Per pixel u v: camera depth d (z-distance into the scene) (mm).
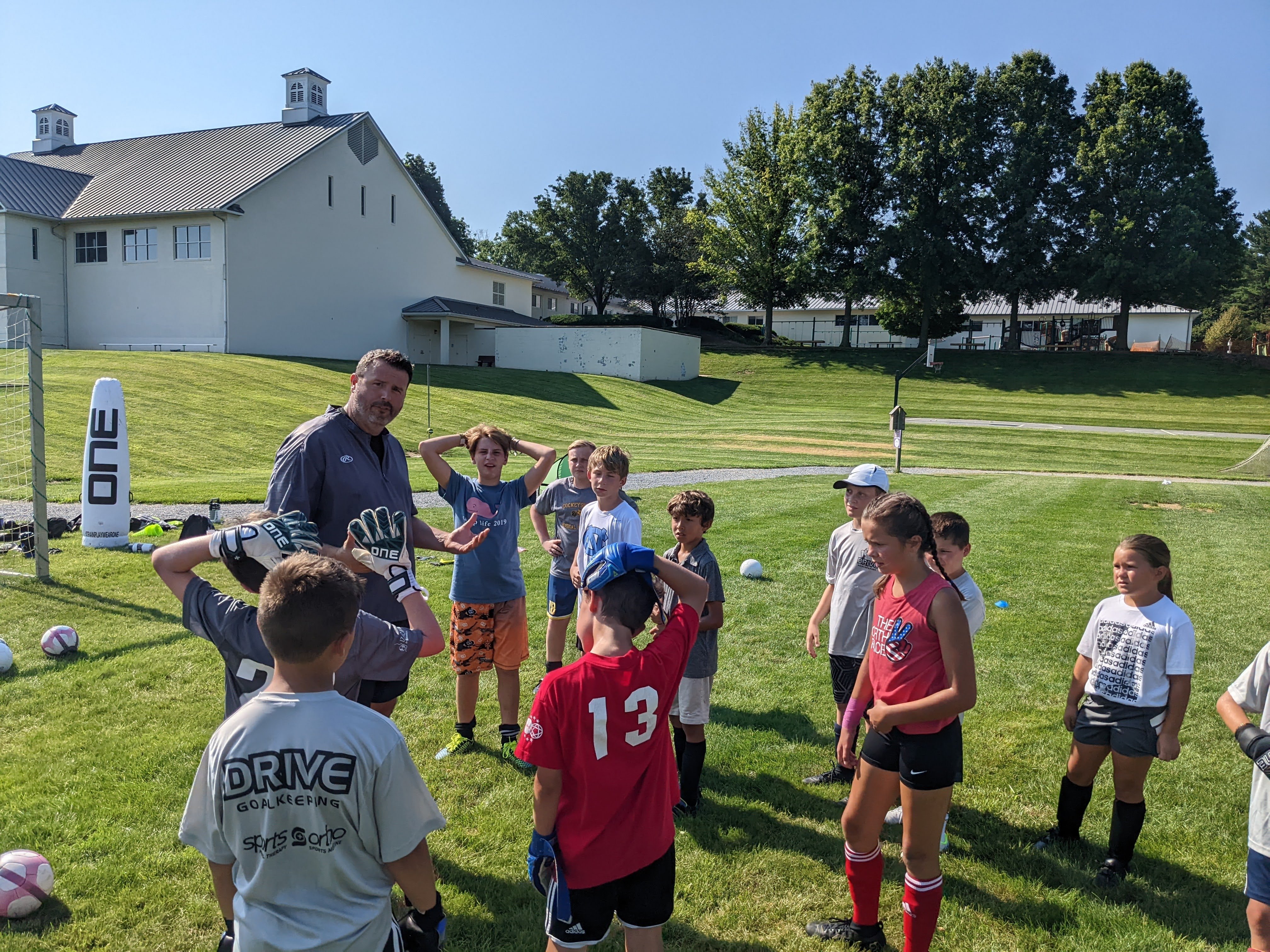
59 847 3521
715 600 3934
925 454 24781
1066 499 15406
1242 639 6910
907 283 49094
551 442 25125
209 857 2021
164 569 2484
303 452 3115
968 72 48219
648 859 2383
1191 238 43219
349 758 1907
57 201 32469
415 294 40812
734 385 46594
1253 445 27547
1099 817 4027
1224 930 3188
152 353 27750
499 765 4453
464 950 2996
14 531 9734
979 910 3309
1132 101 45594
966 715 5258
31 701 5094
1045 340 57500
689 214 58219
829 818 4008
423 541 3428
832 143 48062
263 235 31562
